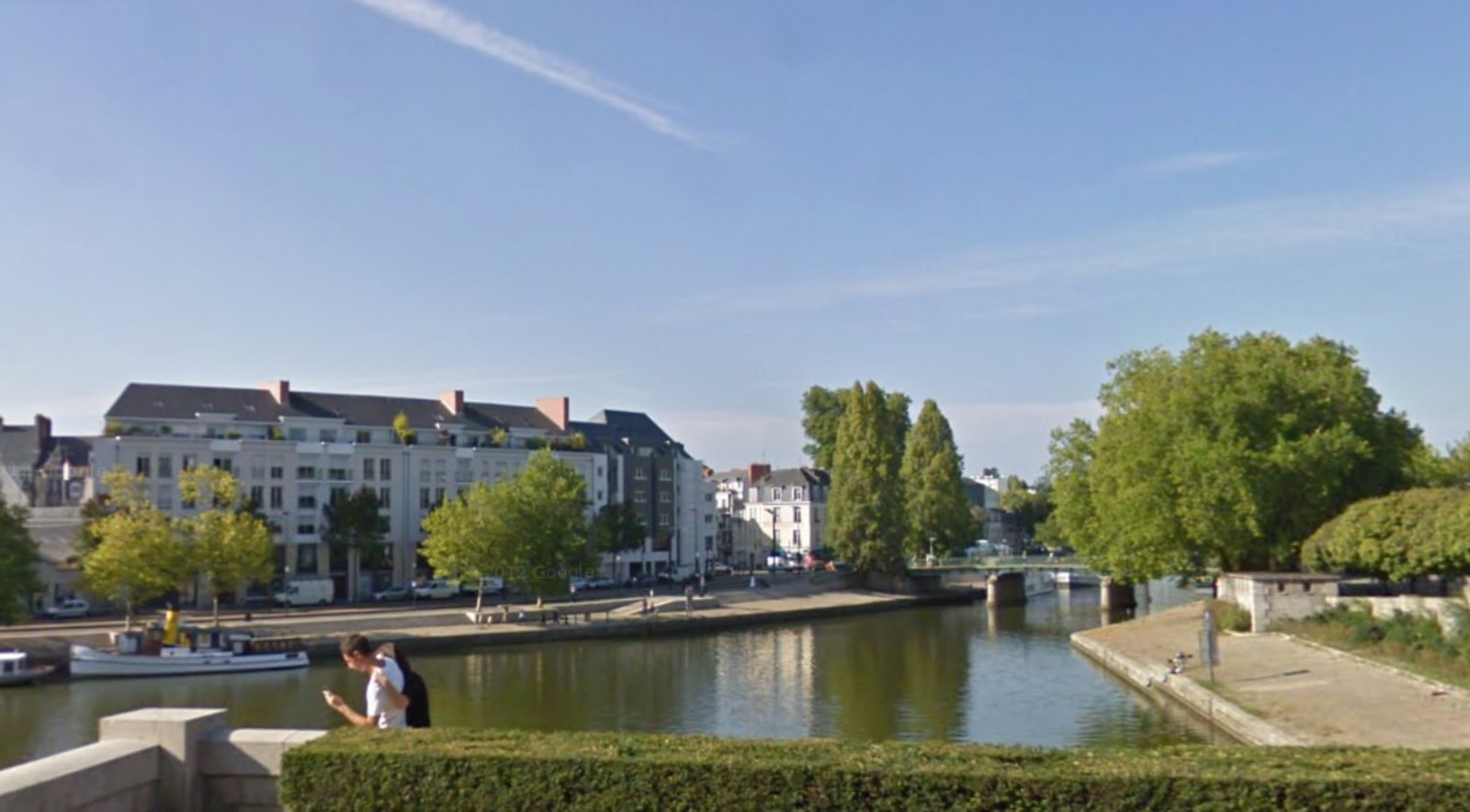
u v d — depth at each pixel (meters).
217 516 71.75
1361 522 49.41
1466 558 44.19
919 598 105.06
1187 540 59.56
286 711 47.62
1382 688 35.62
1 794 10.96
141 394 93.12
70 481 96.31
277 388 99.75
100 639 62.66
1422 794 10.86
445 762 12.00
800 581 111.81
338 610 83.12
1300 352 62.00
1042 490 196.88
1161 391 61.41
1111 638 61.62
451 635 70.06
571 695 51.31
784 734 40.72
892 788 11.37
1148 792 11.13
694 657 66.12
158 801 13.19
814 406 151.75
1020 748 12.43
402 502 102.88
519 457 111.38
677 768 11.69
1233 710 35.25
